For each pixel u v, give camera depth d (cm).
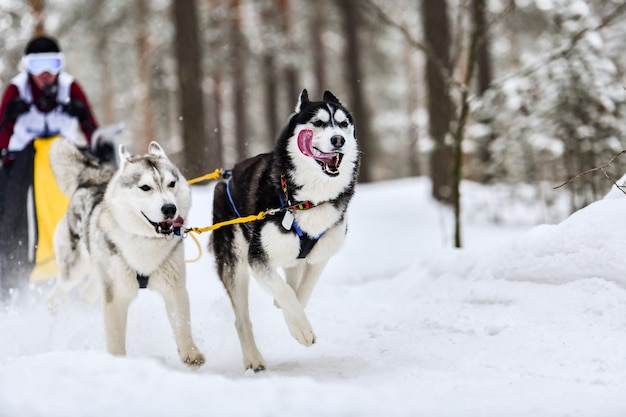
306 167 431
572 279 461
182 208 471
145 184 438
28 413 257
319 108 440
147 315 541
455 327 473
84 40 2359
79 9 1980
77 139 668
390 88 3023
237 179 479
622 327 405
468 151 1163
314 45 2533
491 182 1110
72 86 659
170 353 480
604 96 886
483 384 362
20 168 619
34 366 317
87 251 491
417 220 1205
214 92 2400
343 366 432
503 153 1047
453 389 355
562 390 339
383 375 400
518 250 505
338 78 2881
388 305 595
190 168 1258
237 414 257
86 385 283
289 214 430
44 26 1791
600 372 361
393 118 3027
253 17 2297
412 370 405
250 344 442
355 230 1132
